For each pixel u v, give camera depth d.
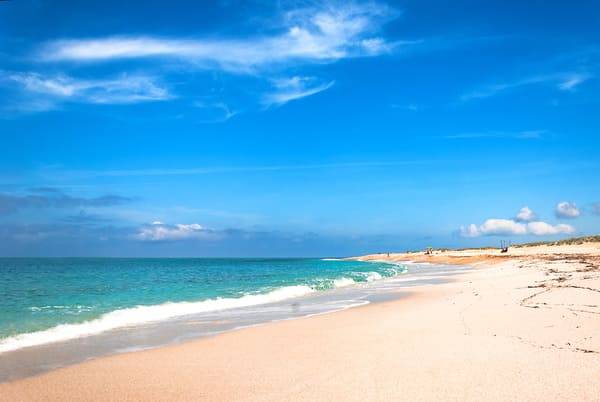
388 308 23.38
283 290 34.56
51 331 16.95
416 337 14.48
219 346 14.47
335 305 25.97
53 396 9.67
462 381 9.66
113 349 14.20
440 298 26.67
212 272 71.94
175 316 21.59
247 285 40.66
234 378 10.68
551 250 97.50
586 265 47.34
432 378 9.96
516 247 129.62
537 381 9.47
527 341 12.94
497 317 17.28
